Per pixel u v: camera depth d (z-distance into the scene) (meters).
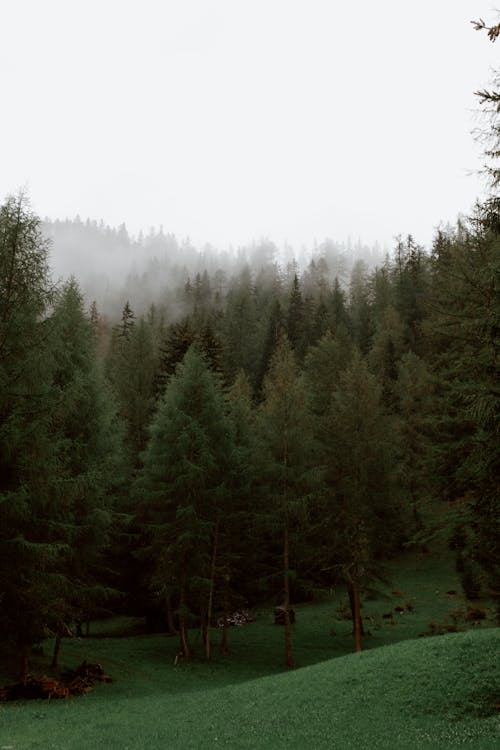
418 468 45.84
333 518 33.31
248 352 89.06
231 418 38.00
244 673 28.62
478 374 14.42
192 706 17.73
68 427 24.33
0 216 17.64
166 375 46.91
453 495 26.34
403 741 11.94
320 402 54.81
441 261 31.50
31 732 14.65
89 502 24.16
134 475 41.47
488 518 15.86
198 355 36.09
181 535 30.34
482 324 14.05
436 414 29.50
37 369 17.56
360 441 33.81
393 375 63.34
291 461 32.56
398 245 93.75
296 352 81.25
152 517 36.19
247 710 16.33
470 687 14.84
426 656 17.97
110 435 29.28
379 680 16.70
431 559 47.72
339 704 15.44
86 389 25.42
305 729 13.71
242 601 38.66
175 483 31.45
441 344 30.05
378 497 34.22
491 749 10.95
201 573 31.95
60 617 20.69
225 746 12.84
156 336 86.62
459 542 24.16
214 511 33.34
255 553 36.38
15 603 18.22
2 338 17.11
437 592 41.28
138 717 16.45
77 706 18.56
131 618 45.78
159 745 13.13
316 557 34.44
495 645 17.72
